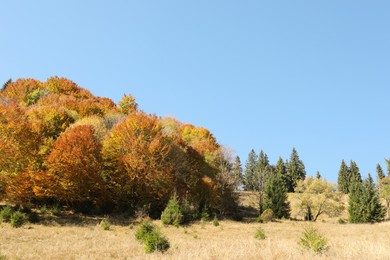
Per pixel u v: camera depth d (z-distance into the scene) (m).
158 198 40.06
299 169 120.75
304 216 59.44
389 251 12.66
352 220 55.09
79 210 36.22
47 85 75.06
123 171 39.38
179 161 45.12
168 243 16.56
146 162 39.72
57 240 21.39
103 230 27.48
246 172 108.81
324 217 65.88
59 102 59.59
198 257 12.65
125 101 73.25
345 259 12.07
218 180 52.06
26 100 66.12
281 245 14.88
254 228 35.75
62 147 34.16
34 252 16.86
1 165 32.22
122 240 22.55
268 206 55.94
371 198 55.41
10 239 20.72
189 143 63.31
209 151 57.34
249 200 71.00
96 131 43.72
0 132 34.12
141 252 16.91
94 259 15.20
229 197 52.06
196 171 49.47
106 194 37.38
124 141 39.81
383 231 35.34
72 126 41.81
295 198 66.81
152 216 39.12
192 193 46.72
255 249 14.23
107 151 39.56
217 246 16.27
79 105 60.06
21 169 33.53
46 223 28.30
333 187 61.94
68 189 33.78
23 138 34.72
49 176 33.50
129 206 39.66
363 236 29.64
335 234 32.44
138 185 39.53
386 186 61.34
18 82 71.19
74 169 33.94
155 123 42.12
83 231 26.17
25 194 34.03
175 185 42.34
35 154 35.28
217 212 50.91
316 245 14.00
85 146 35.59
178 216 34.66
